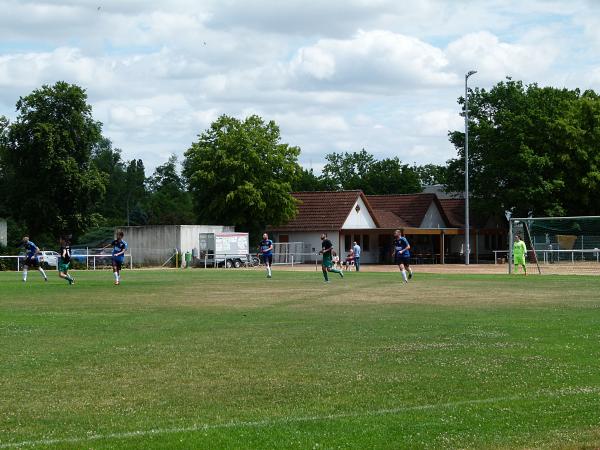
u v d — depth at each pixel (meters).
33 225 75.06
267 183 73.31
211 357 13.87
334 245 77.25
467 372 12.30
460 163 80.31
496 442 8.23
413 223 83.12
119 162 143.88
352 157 131.00
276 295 28.41
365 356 13.90
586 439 8.30
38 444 8.30
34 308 23.22
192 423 9.25
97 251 66.56
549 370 12.33
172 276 44.56
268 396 10.74
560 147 74.62
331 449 7.98
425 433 8.55
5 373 12.41
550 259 60.72
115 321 19.59
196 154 73.75
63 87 74.31
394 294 28.86
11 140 73.88
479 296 27.84
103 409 10.05
